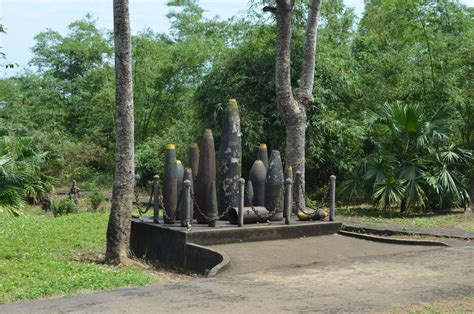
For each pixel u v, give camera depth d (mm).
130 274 8570
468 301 6746
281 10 14320
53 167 29500
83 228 14203
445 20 20094
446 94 19359
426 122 16891
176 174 11086
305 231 11711
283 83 14523
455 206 17625
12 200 17844
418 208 16953
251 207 11367
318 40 21125
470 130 19375
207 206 10867
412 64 20297
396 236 12820
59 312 6188
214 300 6727
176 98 35312
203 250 9391
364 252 10305
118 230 9953
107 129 35312
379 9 25391
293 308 6398
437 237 12562
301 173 13492
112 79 37344
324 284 7605
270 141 19453
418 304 6590
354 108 21797
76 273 8734
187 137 22500
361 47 25250
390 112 17125
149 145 27641
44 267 9281
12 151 20656
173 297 6852
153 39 35688
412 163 16891
